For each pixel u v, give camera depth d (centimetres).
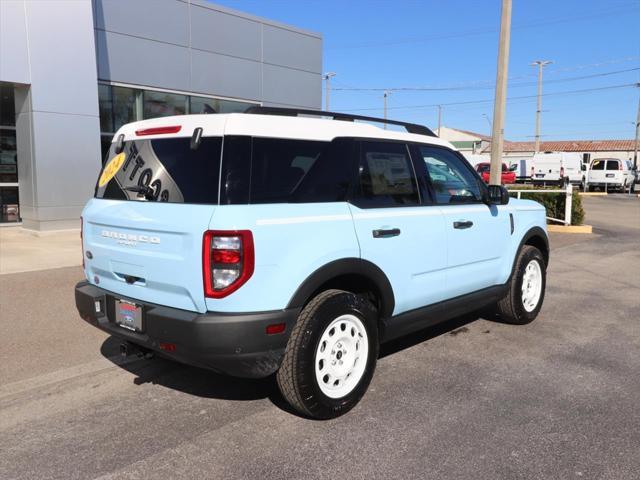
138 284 372
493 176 1270
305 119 386
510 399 412
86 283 428
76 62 1147
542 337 564
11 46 1059
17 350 507
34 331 557
